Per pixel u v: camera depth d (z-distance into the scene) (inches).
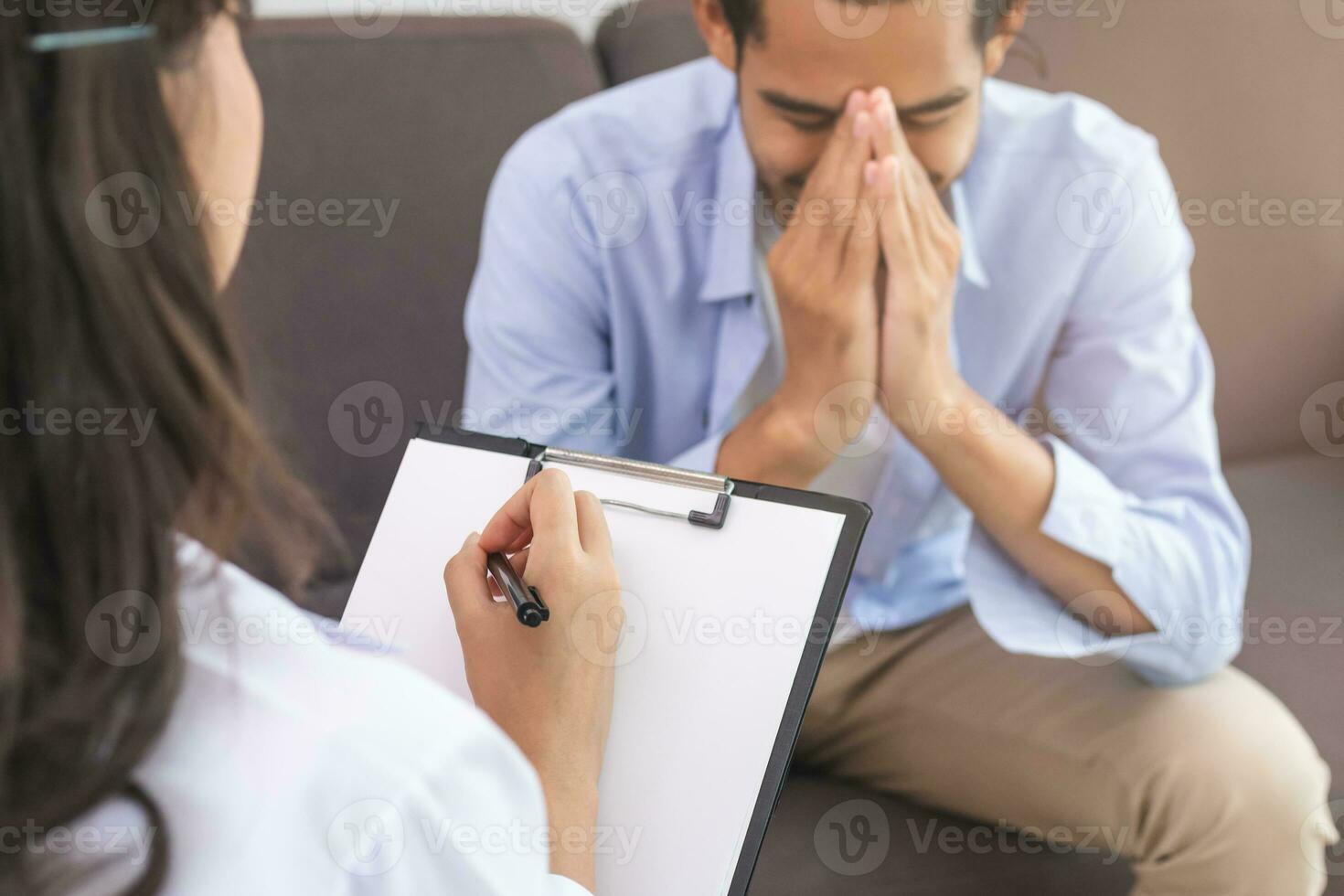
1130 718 41.2
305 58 42.8
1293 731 40.9
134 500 11.4
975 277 43.7
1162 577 43.8
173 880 11.3
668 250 43.6
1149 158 45.2
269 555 25.2
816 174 41.8
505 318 44.4
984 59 41.7
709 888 21.0
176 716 11.9
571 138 43.7
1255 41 46.6
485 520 25.3
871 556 44.0
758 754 21.5
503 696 19.6
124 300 11.0
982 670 43.2
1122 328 45.4
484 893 12.6
